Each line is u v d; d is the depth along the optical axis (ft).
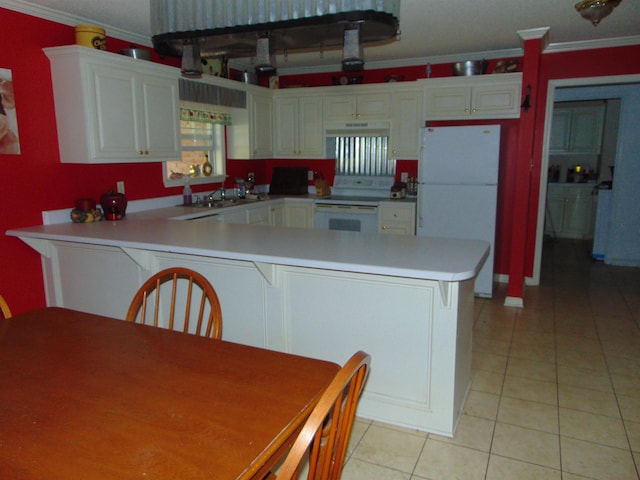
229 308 8.57
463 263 6.84
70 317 5.92
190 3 5.05
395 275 6.60
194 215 12.77
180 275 8.39
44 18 10.22
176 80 12.76
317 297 7.79
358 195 17.93
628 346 10.84
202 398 3.99
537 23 11.73
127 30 11.94
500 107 14.39
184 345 5.08
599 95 18.30
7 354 4.84
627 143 18.11
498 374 9.49
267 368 4.55
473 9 10.53
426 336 7.19
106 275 9.73
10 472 3.05
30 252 10.41
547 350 10.64
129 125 11.29
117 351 4.92
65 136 10.53
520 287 13.66
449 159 14.35
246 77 16.20
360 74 17.38
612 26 12.02
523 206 13.32
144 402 3.92
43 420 3.65
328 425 3.90
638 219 18.40
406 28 12.16
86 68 10.11
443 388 7.24
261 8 4.79
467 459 6.84
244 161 17.84
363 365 3.48
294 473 2.82
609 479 6.40
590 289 15.51
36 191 10.39
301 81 18.39
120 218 11.55
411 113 15.80
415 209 15.46
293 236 9.13
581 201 23.84
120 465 3.12
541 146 15.05
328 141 17.74
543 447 7.11
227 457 3.22
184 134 14.71
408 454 6.97
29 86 10.02
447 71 16.08
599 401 8.42
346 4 4.54
